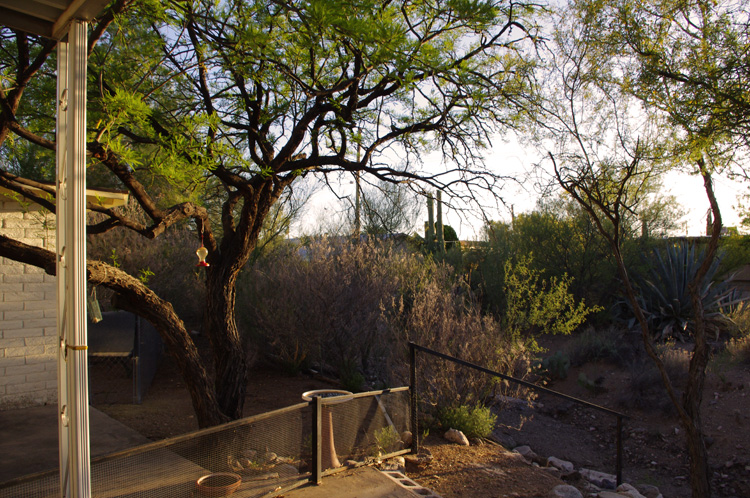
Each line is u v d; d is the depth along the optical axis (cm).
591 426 1027
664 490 791
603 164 650
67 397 267
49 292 720
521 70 651
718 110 581
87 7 251
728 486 797
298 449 456
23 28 278
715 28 595
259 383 934
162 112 647
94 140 415
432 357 739
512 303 961
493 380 774
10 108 427
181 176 462
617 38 629
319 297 970
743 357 1118
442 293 897
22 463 501
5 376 682
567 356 1288
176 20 542
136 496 349
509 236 1705
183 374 521
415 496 443
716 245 606
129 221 487
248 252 603
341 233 1272
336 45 628
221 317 584
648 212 1645
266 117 638
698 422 596
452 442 659
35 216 707
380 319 952
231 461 404
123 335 872
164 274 1187
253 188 578
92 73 549
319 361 1051
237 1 558
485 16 537
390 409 555
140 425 648
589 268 1548
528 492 513
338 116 610
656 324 1440
